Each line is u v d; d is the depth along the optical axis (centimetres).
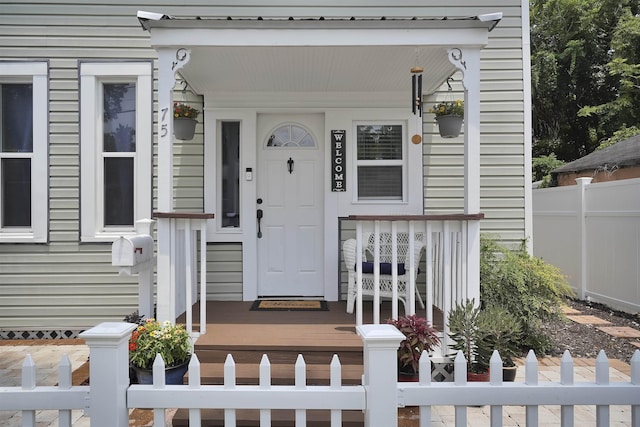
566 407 204
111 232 530
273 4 525
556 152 1528
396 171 541
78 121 527
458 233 387
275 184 545
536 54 1498
